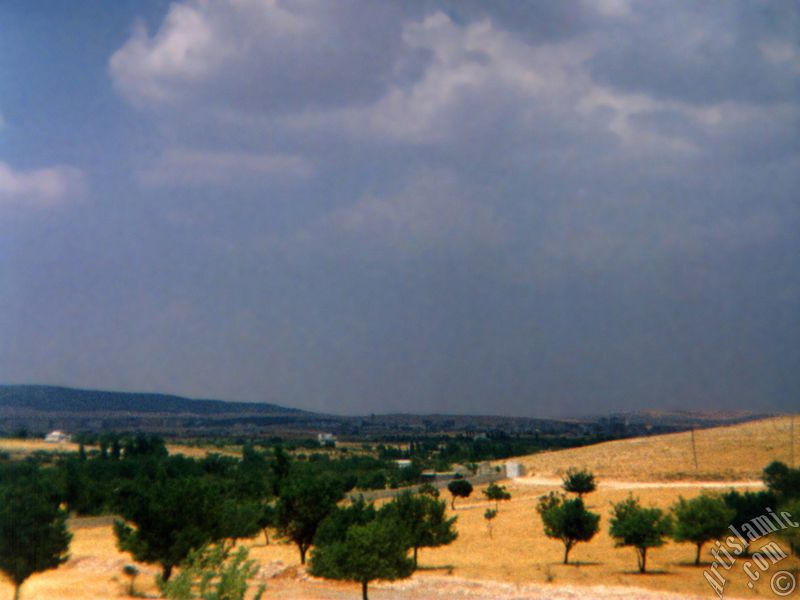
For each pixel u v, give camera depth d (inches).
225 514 1788.9
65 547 1454.2
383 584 1814.7
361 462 6486.2
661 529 2001.7
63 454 6294.3
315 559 1683.1
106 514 3270.2
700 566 2012.8
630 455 4864.7
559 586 1797.5
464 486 3902.6
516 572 2007.9
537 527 2933.1
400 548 1612.9
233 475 4394.7
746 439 4749.0
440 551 2479.1
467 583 1827.0
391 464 6510.8
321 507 2130.9
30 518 1417.3
